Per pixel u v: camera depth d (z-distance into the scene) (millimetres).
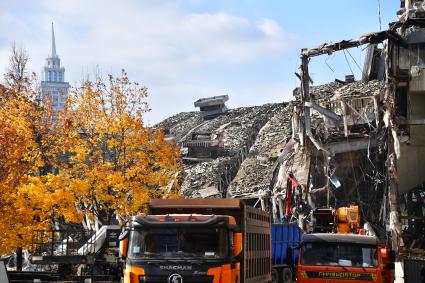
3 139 27719
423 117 57156
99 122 34000
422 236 59688
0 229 27797
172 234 16188
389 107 54844
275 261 32000
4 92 33375
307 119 57938
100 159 34219
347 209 32625
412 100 57344
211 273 15781
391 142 54500
